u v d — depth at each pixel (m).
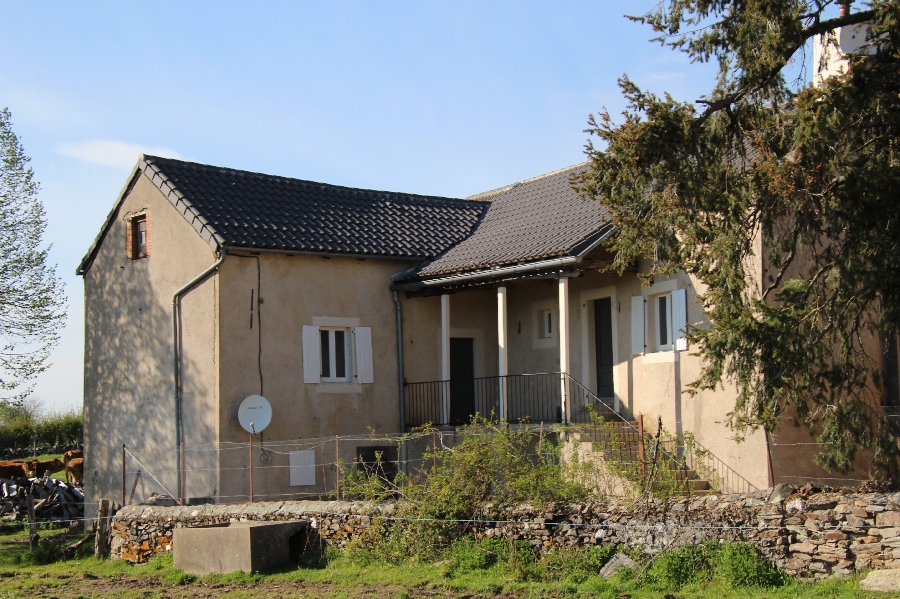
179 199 19.31
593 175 12.86
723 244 12.09
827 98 11.30
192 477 18.81
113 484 21.06
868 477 14.94
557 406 20.28
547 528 12.84
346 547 14.54
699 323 16.59
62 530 21.89
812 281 12.27
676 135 11.88
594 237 17.42
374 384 20.36
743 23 11.91
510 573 12.52
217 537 14.64
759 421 11.67
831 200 11.66
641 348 17.91
